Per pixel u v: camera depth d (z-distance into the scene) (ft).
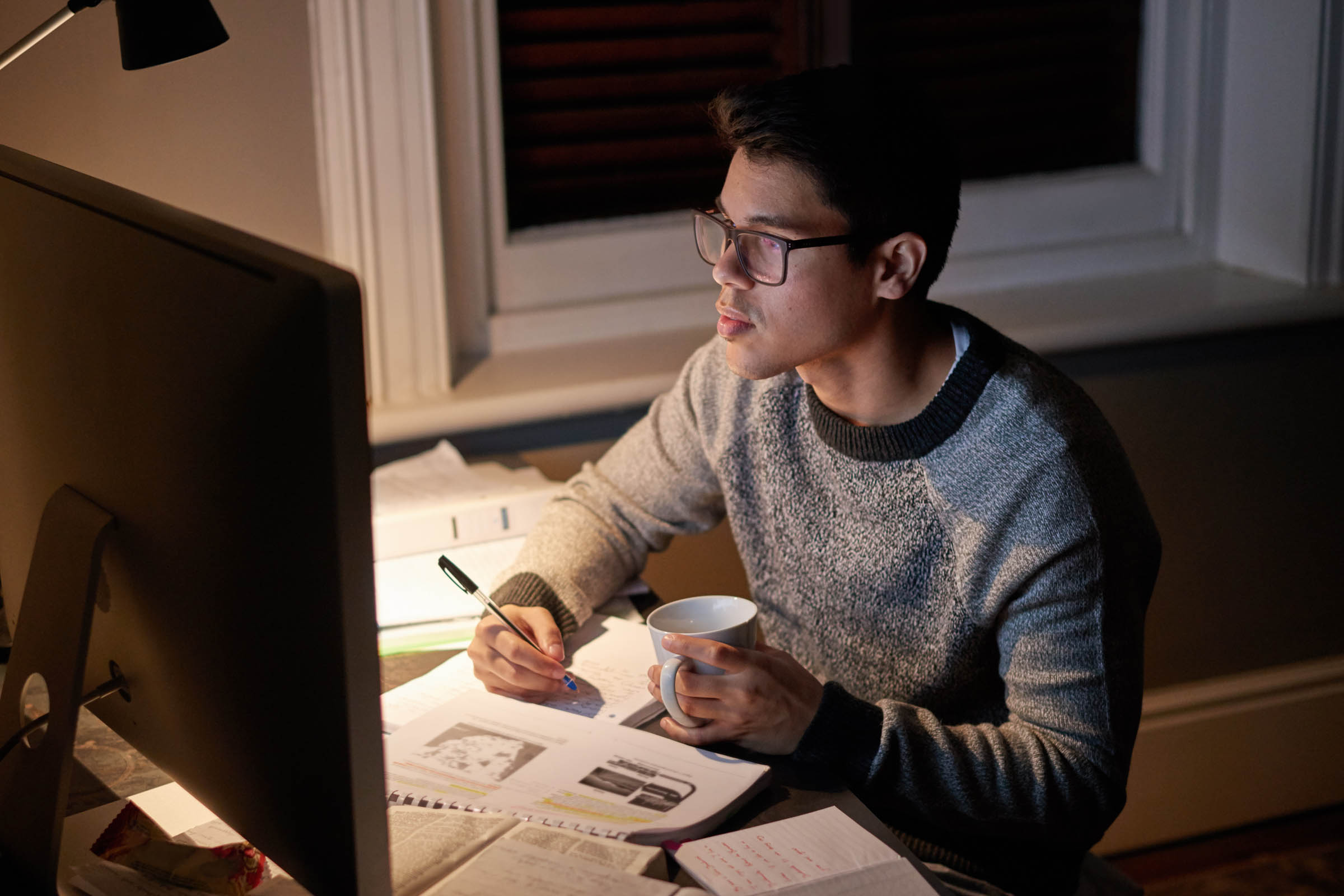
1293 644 7.12
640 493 4.37
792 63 6.37
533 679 3.37
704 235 3.46
